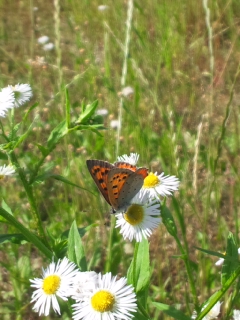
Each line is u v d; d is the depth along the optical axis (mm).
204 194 529
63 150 605
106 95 677
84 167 561
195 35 810
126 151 570
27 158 564
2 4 1048
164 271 504
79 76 616
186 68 719
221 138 452
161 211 392
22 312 485
